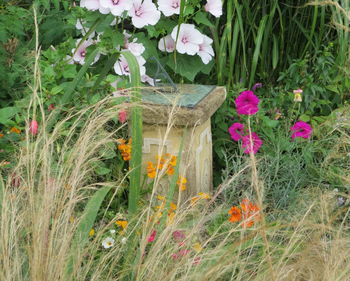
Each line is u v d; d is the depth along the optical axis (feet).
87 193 9.00
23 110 9.88
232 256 6.91
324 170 11.10
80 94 10.24
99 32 11.82
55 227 6.51
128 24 12.80
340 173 10.79
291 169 11.00
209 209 9.50
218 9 12.55
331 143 12.19
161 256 6.78
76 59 11.87
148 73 12.39
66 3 13.37
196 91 11.04
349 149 11.62
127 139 10.76
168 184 10.34
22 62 11.30
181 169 10.23
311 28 14.08
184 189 9.84
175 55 11.94
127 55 7.79
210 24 12.53
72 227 6.55
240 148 11.62
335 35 15.15
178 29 11.59
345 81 13.73
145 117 10.05
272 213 9.72
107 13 11.42
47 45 13.17
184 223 7.86
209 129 11.29
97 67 11.86
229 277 7.24
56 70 10.67
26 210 6.73
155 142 10.31
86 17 11.72
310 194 10.04
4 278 6.17
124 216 9.11
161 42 12.58
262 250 7.53
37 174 7.97
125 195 10.55
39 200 6.69
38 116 9.80
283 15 14.89
